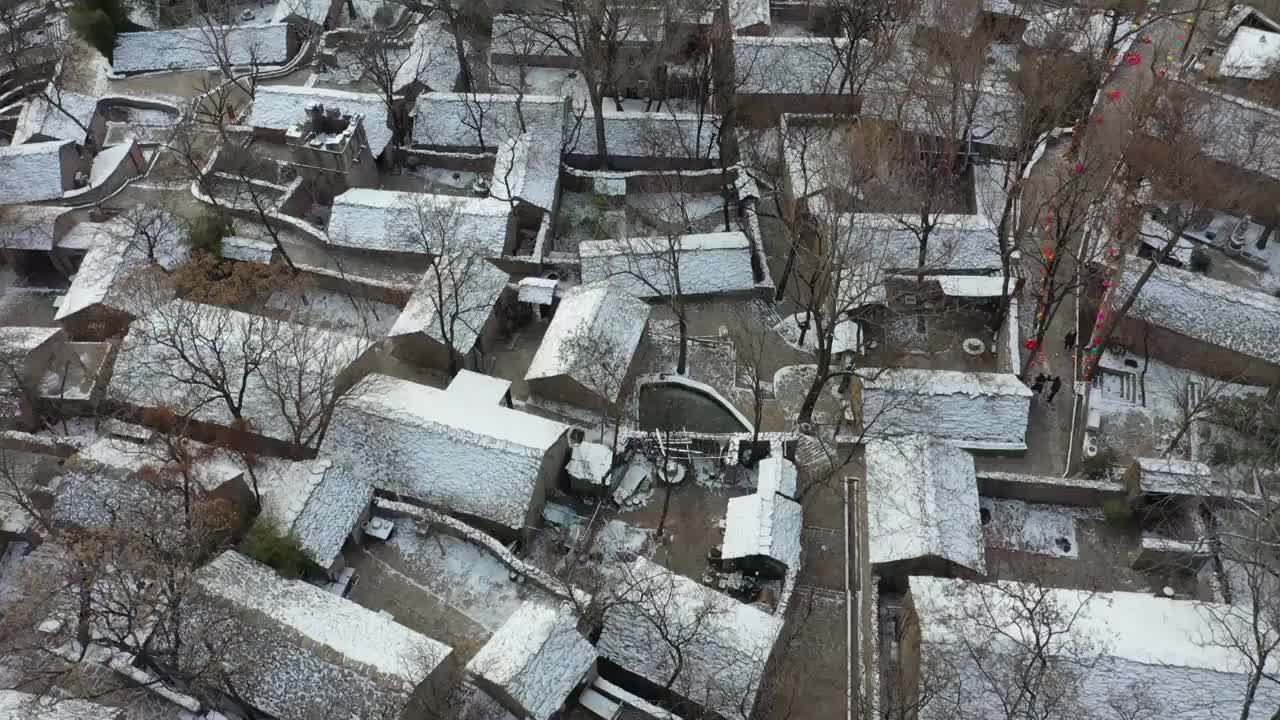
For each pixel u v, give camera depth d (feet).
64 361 216.33
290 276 239.71
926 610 165.99
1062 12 302.45
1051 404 222.89
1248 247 251.39
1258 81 287.89
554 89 312.09
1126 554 192.85
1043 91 265.13
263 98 291.79
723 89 292.20
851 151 253.85
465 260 230.48
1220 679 156.76
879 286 231.91
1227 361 220.02
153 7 343.05
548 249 260.01
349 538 188.75
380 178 283.59
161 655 160.15
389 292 240.94
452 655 166.81
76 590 164.96
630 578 179.22
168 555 167.63
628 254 242.58
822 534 199.11
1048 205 250.57
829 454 207.72
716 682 167.12
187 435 201.36
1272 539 180.14
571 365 209.46
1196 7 301.22
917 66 271.49
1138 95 272.31
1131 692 156.66
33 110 289.94
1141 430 214.90
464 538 190.29
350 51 326.44
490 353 236.22
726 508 203.92
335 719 155.53
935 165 266.98
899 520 183.83
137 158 287.69
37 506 194.39
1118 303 224.74
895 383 211.20
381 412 197.36
